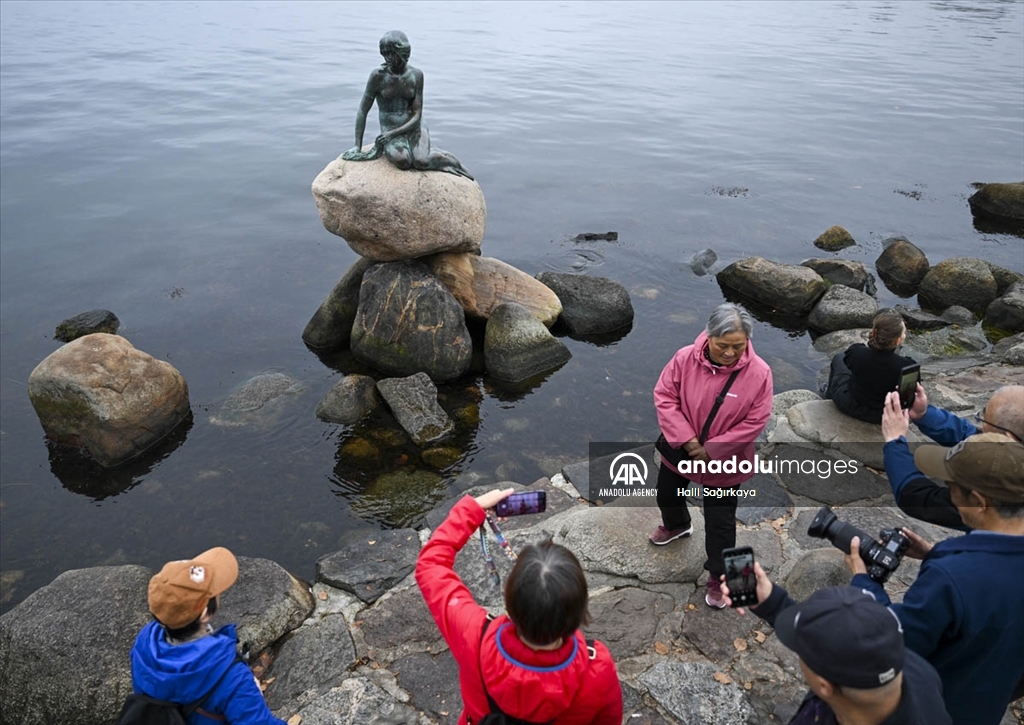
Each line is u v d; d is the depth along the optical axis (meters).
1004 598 2.15
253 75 26.56
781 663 3.83
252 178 15.93
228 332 9.73
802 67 29.06
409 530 5.11
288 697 3.75
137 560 5.90
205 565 2.47
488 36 37.59
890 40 36.06
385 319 8.56
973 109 22.22
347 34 37.75
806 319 10.30
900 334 5.58
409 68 8.04
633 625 4.09
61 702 3.69
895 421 3.01
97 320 9.68
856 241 13.09
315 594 4.50
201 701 2.34
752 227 13.70
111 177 15.75
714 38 37.34
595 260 12.22
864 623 1.77
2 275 11.26
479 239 9.00
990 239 13.32
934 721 1.90
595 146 18.72
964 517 2.40
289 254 12.30
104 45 32.38
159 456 7.18
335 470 6.95
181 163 16.78
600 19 45.88
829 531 2.70
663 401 3.83
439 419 7.53
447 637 2.22
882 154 18.06
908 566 4.47
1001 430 2.81
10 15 41.16
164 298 10.66
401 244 8.43
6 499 6.59
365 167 8.26
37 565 5.87
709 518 3.96
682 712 3.55
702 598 4.27
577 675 2.04
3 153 17.02
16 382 8.48
